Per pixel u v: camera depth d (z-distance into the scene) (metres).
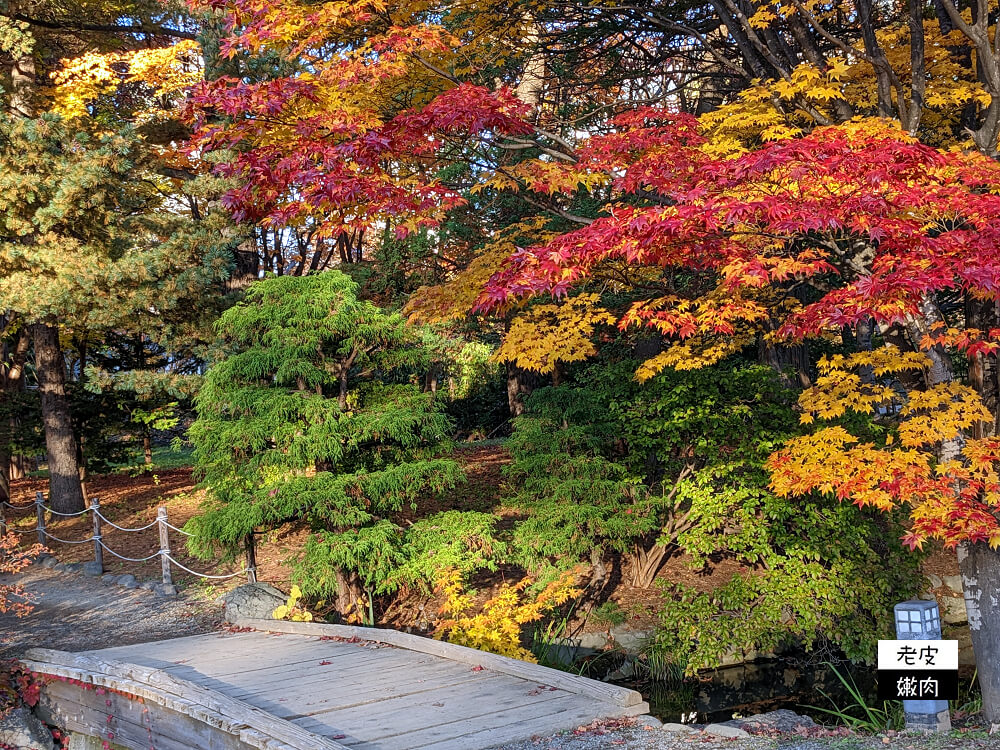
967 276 5.29
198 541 10.61
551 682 7.04
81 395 18.56
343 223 7.68
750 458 11.22
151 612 11.12
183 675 7.73
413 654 8.27
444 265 18.56
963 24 7.60
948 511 6.46
